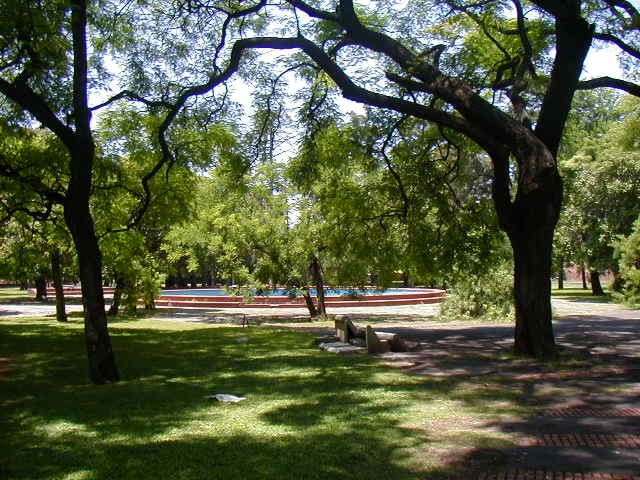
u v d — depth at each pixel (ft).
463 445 20.13
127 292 89.51
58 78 40.22
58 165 45.85
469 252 54.39
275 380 32.91
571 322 67.15
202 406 26.68
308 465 18.25
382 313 105.09
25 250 74.02
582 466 17.80
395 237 61.21
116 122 50.93
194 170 53.72
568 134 61.26
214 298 131.23
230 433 22.06
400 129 53.52
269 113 52.31
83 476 17.57
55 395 29.81
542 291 39.50
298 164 55.06
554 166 37.29
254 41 40.60
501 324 68.03
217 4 47.09
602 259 116.57
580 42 37.93
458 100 38.58
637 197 112.27
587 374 33.14
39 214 47.03
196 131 51.24
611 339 49.67
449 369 35.78
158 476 17.47
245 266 92.68
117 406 26.96
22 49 34.55
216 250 92.22
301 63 48.60
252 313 111.04
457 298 81.25
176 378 34.40
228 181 57.57
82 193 34.22
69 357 43.80
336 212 58.70
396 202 55.77
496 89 48.49
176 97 45.29
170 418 24.54
